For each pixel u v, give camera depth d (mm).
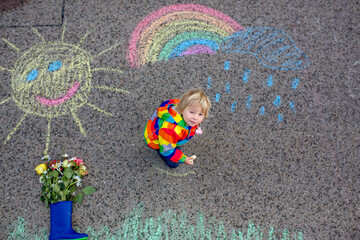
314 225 3215
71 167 3188
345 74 3838
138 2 4031
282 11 4102
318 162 3436
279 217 3215
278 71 3793
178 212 3164
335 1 4160
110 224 3098
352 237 3207
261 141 3471
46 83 3592
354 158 3480
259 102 3629
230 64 3787
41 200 3078
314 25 4070
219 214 3180
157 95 3598
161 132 2514
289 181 3346
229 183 3295
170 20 3977
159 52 3801
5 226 3066
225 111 3566
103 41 3818
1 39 3785
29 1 3969
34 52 3738
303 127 3562
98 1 4004
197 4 4078
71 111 3480
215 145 3428
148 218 3129
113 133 3414
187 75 3699
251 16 4066
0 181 3199
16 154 3297
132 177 3260
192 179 3285
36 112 3461
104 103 3529
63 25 3873
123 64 3717
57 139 3367
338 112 3656
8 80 3598
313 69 3834
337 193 3340
